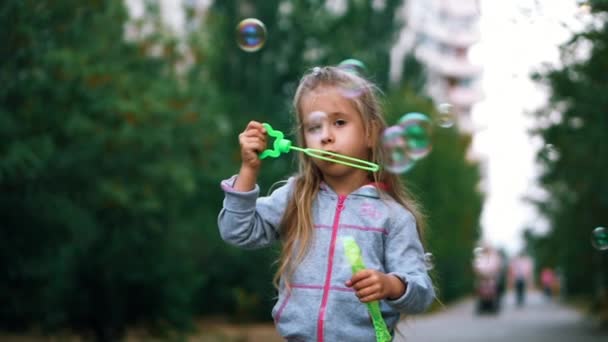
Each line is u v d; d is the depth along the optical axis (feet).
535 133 27.20
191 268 39.45
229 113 58.95
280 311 9.28
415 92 81.56
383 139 10.06
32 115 25.36
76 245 31.73
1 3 20.34
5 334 34.14
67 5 23.52
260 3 61.72
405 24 71.05
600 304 59.41
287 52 62.34
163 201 36.52
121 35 38.19
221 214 9.57
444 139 92.43
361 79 10.01
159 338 38.32
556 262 54.44
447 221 90.43
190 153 39.68
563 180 34.40
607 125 24.43
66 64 25.66
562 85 22.72
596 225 40.55
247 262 59.62
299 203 9.58
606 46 20.42
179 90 40.14
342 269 9.16
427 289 8.95
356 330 9.01
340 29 63.82
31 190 26.30
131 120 31.07
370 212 9.46
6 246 27.50
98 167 30.71
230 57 61.52
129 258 35.29
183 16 52.19
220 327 55.11
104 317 35.99
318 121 9.64
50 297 32.45
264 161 57.41
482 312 75.05
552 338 44.83
